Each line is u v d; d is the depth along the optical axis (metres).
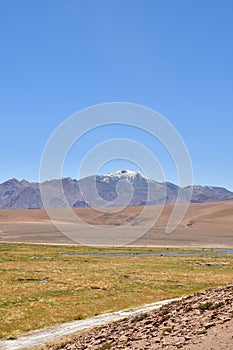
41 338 29.58
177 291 50.69
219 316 20.64
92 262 87.06
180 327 20.80
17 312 38.66
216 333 17.84
